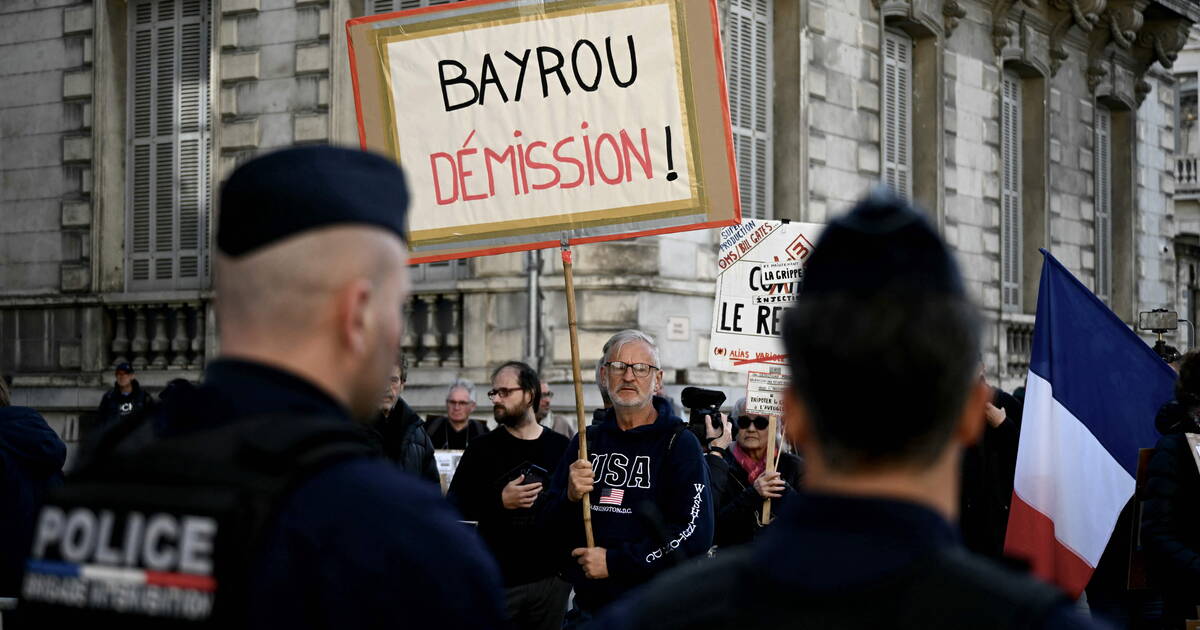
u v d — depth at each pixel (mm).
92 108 17875
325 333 1867
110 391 16188
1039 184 22969
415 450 7234
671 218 5805
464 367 15289
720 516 6945
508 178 5922
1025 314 22938
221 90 16953
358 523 1710
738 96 17000
